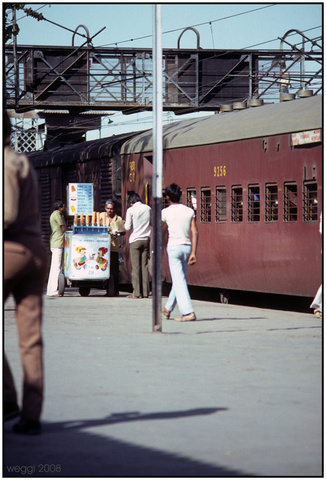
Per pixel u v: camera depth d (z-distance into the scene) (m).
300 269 16.94
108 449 6.19
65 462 5.82
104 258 21.31
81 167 27.75
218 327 14.14
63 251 21.77
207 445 6.32
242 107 22.27
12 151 6.61
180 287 15.24
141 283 21.16
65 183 29.44
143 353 10.89
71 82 37.22
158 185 13.41
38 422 6.65
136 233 20.92
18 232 6.58
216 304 20.00
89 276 21.20
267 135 18.05
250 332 13.40
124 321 14.93
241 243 18.97
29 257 6.55
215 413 7.41
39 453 6.06
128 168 24.39
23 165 6.57
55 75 37.31
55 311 16.92
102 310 17.20
